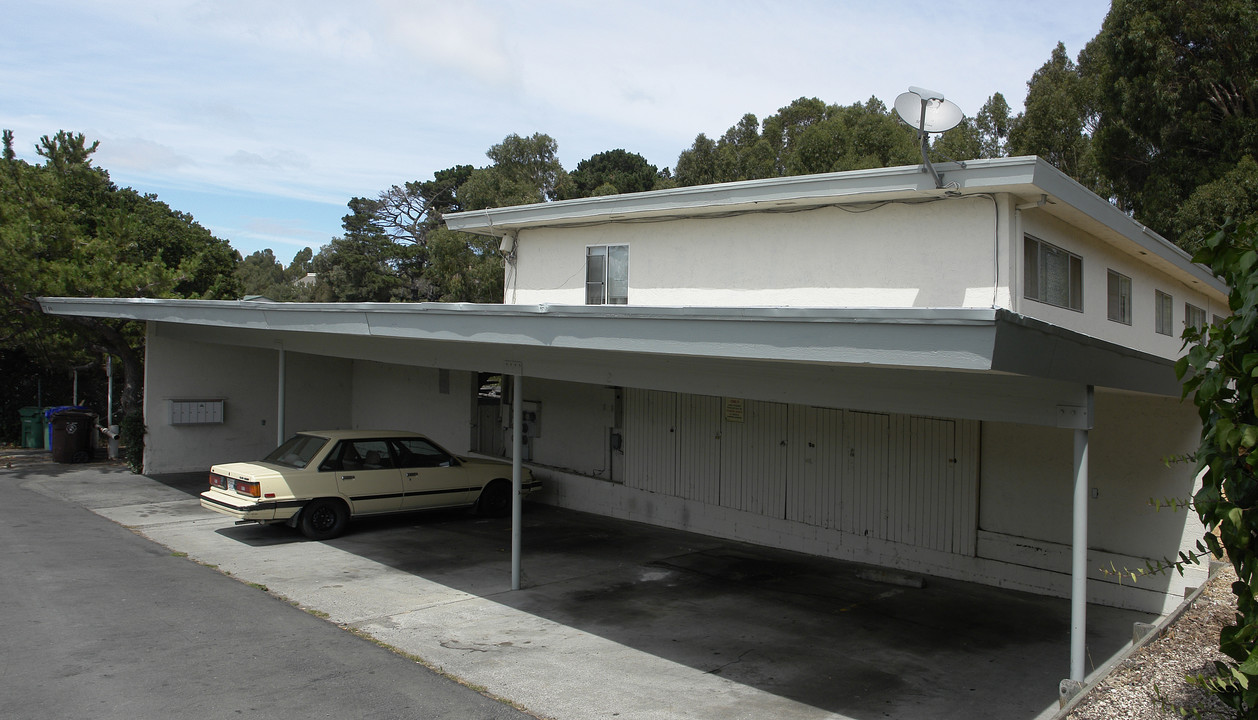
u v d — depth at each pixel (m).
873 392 6.14
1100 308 11.82
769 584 9.91
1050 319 10.30
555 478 15.20
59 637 7.09
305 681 6.33
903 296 10.15
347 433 12.37
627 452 14.09
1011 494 9.87
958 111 9.39
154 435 17.06
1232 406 3.45
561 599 9.09
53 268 17.25
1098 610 8.98
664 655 7.33
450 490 13.05
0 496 14.45
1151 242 12.41
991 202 9.54
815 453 11.53
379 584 9.42
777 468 11.95
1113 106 25.59
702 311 5.63
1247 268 3.37
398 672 6.62
